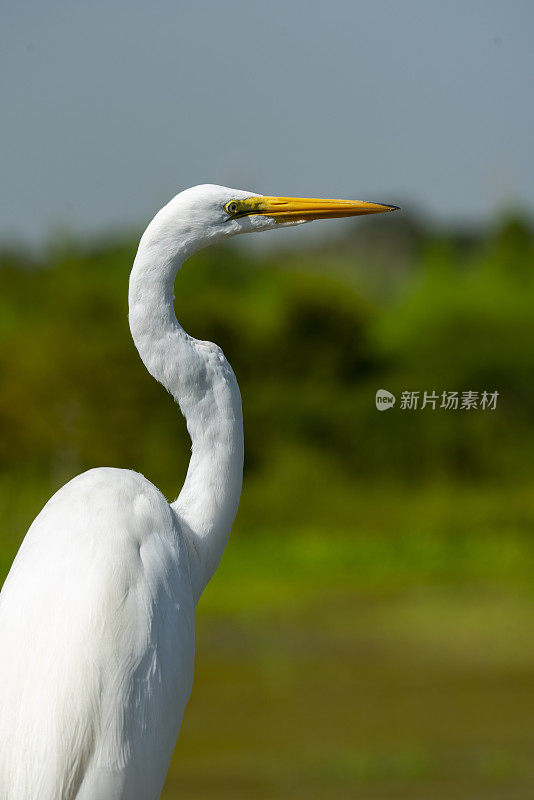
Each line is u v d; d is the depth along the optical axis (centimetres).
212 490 356
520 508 2275
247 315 2717
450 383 2559
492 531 2106
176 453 2419
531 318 2569
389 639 1255
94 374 2428
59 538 297
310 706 957
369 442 2522
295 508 2314
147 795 284
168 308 352
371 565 1830
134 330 352
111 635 279
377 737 851
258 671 1101
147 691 282
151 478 2367
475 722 899
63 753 270
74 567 288
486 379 2548
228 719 913
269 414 2555
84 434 2386
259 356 2642
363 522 2233
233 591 1612
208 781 739
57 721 271
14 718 274
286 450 2514
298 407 2553
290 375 2644
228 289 3014
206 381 355
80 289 2609
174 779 746
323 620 1381
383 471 2502
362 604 1495
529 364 2506
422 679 1057
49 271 2961
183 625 303
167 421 2447
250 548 1988
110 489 313
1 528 2017
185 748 829
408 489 2452
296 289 2647
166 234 349
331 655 1176
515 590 1571
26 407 2373
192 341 358
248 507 2319
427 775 739
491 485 2475
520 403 2545
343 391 2627
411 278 2948
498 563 1819
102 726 274
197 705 966
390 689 1016
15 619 284
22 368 2398
